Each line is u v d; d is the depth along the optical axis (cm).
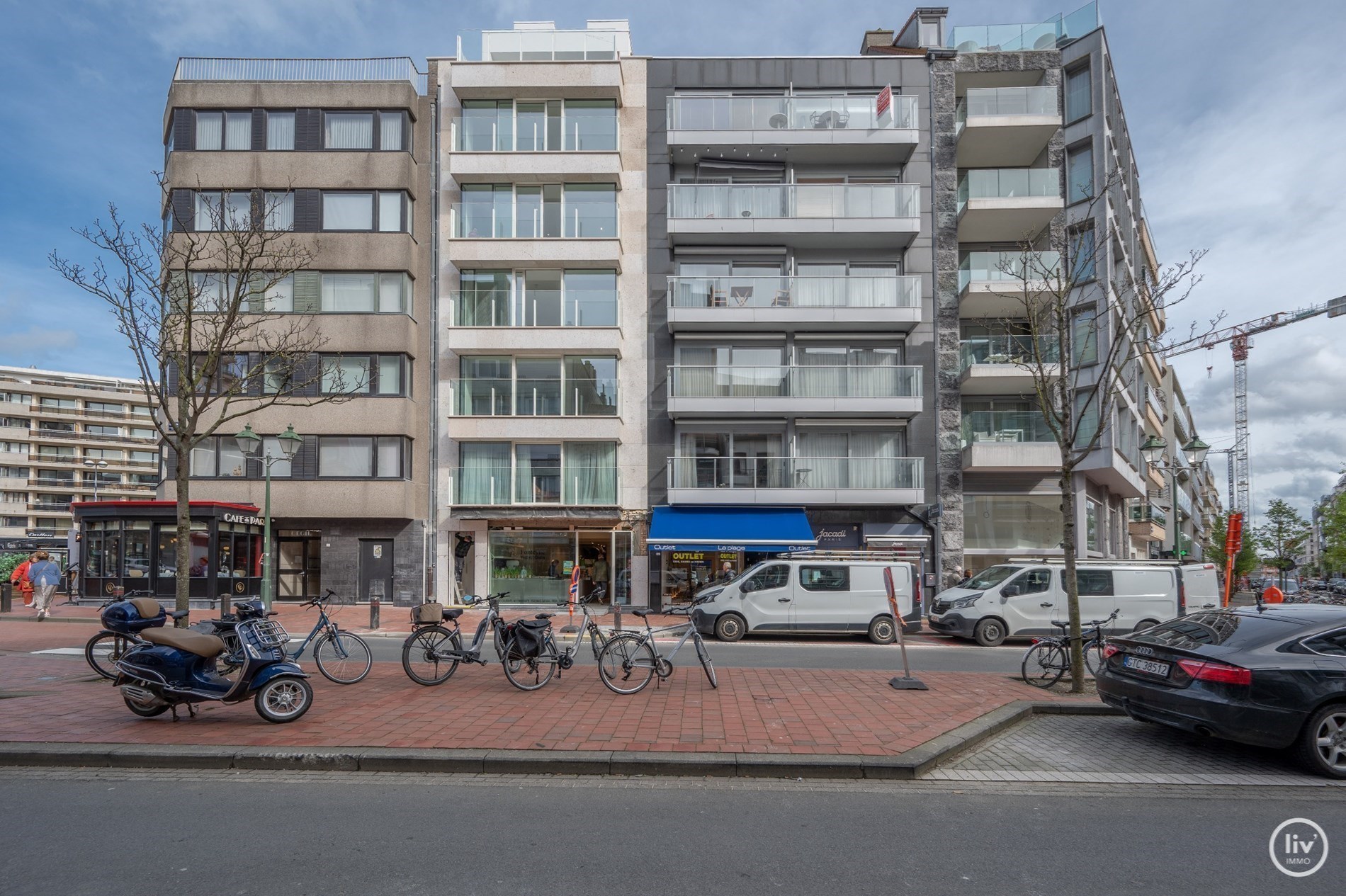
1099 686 761
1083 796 572
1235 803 562
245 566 2281
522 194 2420
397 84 2386
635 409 2373
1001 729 754
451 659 945
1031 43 2553
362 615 2041
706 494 2259
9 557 2886
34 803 532
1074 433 1012
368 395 2325
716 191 2356
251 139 2356
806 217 2317
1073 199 2427
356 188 2355
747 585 1662
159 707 742
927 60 2447
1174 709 657
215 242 2181
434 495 2366
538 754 614
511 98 2425
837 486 2266
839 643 1653
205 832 479
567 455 2373
